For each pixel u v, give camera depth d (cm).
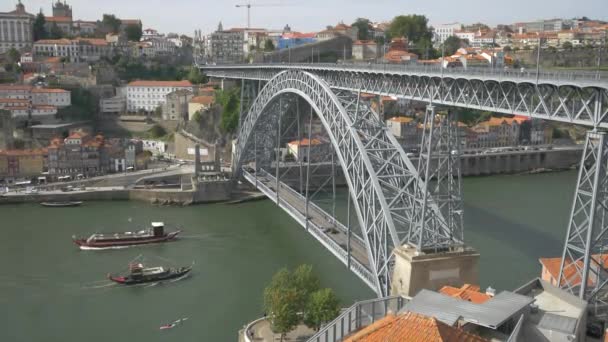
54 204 13400
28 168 15288
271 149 13588
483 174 18188
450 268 6150
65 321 7419
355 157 7369
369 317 4975
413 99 6900
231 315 7550
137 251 10012
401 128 18412
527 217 11675
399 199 6925
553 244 9781
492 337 3706
